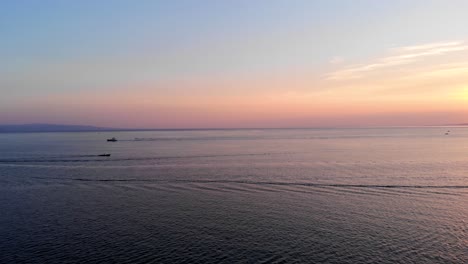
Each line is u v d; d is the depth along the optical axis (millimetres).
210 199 63094
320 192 67625
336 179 79875
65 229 47500
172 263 37188
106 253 39719
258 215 52656
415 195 64250
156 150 168125
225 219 50938
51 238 44281
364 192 67000
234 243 42094
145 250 40375
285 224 48500
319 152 147375
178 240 43125
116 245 41844
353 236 43906
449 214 52344
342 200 61188
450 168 94875
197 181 80188
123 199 63844
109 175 90000
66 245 42031
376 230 45875
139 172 94438
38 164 113562
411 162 108438
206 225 48406
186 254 39281
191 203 60250
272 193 67500
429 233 44688
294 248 40594
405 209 55031
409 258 37906
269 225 48156
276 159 122000
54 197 66062
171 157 132625
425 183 74438
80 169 101438
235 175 87375
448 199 61188
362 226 47406
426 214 52375
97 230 46969
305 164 106625
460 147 168125
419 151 147000
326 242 42156
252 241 42625
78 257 38812
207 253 39469
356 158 121500
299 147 179500
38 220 51531
